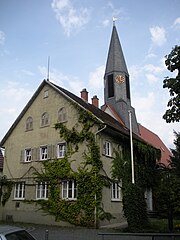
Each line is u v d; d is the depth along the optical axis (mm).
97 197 20797
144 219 17938
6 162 28250
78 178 21875
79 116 23734
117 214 22500
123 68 39625
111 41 41781
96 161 21609
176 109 15375
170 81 15352
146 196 26812
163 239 13992
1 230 6879
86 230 18922
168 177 18672
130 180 24781
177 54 15727
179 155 31703
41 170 24828
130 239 14672
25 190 25484
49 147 24984
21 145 27516
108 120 27250
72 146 23391
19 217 25031
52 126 25484
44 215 23219
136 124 37500
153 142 41406
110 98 38000
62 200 22391
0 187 27672
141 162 27469
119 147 24797
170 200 16672
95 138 22266
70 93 29062
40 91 27641
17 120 28578
